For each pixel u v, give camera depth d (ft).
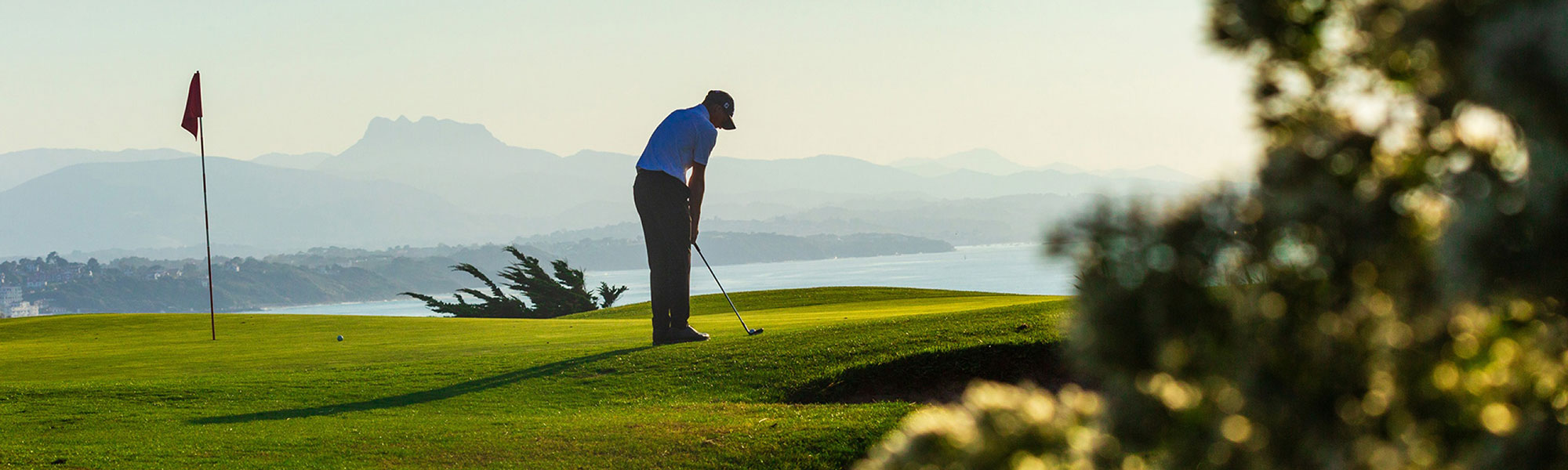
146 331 82.48
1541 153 4.23
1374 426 5.40
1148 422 5.66
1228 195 5.18
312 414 35.73
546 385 39.68
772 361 40.09
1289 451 5.44
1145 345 5.28
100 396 39.81
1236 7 5.88
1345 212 5.07
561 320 84.84
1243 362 5.32
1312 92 5.87
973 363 37.40
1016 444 6.57
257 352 58.70
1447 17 4.59
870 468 7.06
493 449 27.81
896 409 30.01
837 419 28.94
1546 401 5.38
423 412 35.78
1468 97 4.76
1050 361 36.76
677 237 49.16
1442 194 4.99
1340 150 5.14
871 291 113.19
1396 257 5.18
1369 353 5.33
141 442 30.04
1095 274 5.31
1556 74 3.97
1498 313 5.24
